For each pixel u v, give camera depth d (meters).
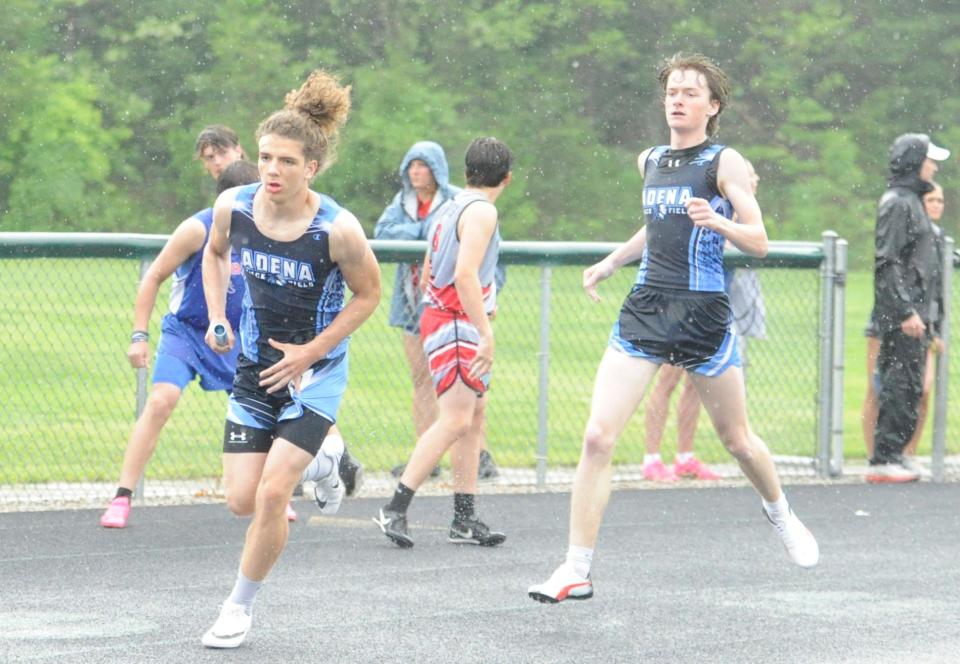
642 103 87.56
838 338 20.83
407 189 19.67
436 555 14.90
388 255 18.67
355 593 13.09
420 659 10.90
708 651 11.27
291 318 11.05
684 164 12.51
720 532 16.48
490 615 12.34
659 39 88.31
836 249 20.72
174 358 15.92
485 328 14.49
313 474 13.15
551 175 85.81
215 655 10.87
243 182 15.25
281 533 10.92
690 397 20.38
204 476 19.16
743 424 12.95
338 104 11.05
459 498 15.54
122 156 81.94
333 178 82.62
